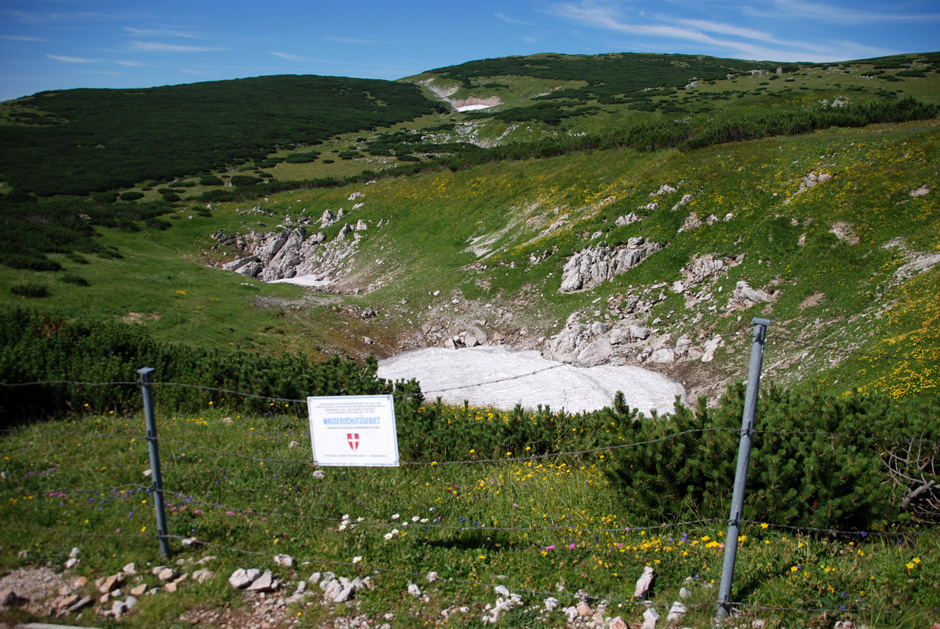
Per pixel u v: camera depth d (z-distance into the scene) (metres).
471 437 12.45
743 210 42.06
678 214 44.50
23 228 46.69
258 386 15.52
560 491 9.79
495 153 71.12
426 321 44.72
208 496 8.54
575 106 116.06
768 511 7.87
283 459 10.13
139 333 18.47
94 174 81.69
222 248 63.72
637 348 36.81
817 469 7.72
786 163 45.75
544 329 41.75
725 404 10.07
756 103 94.62
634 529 8.09
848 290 31.78
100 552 6.86
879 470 8.09
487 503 9.37
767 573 6.86
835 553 7.38
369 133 116.31
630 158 58.31
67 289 37.06
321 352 38.25
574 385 32.59
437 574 6.95
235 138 104.94
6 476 8.40
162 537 6.91
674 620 6.08
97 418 11.96
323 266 62.12
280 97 142.88
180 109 124.50
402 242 59.94
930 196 35.09
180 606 6.10
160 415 13.21
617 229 45.44
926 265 30.19
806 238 36.72
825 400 9.95
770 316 33.47
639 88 126.88
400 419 13.45
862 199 37.25
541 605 6.42
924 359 23.23
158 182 82.12
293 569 6.89
